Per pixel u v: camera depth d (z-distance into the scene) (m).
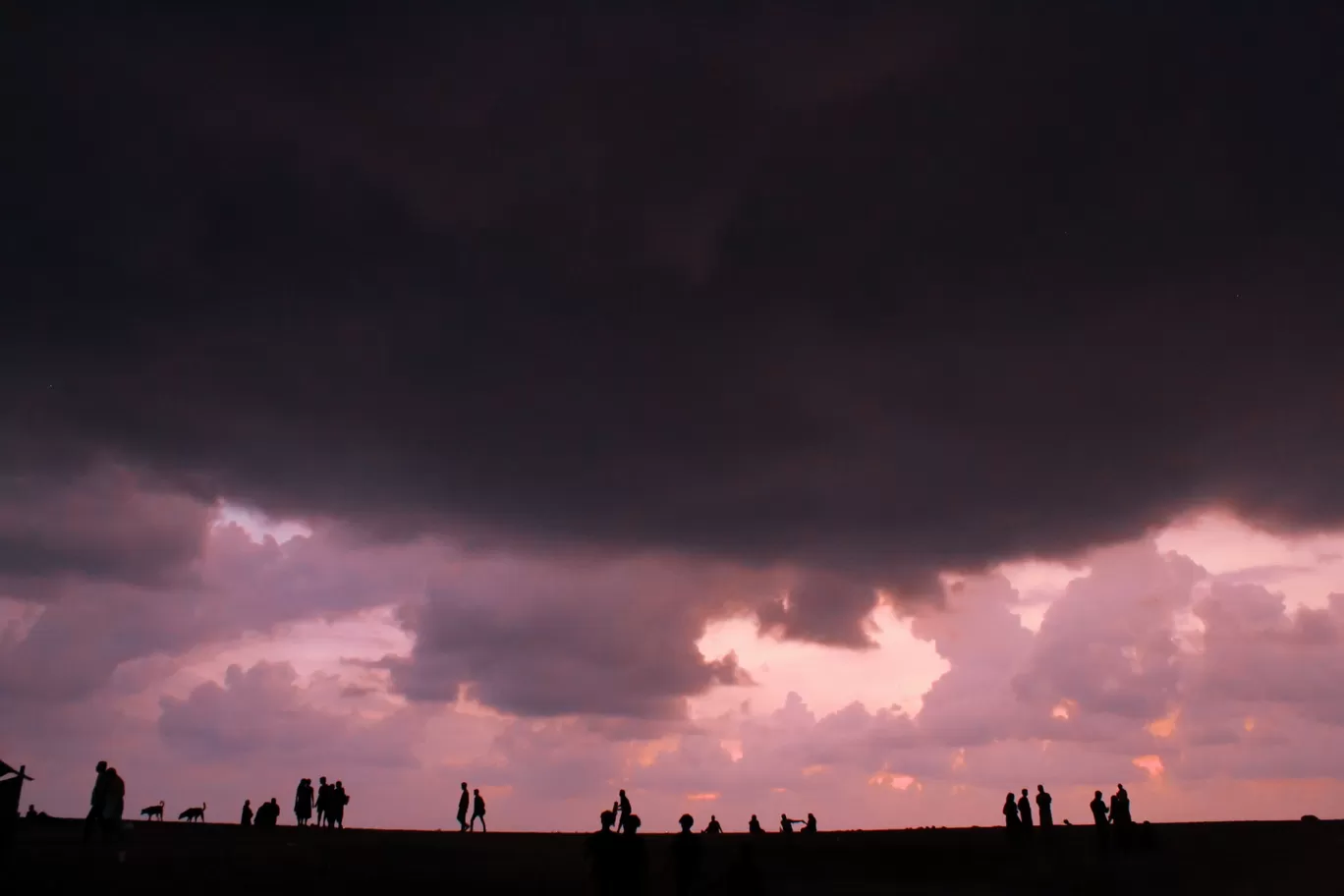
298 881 31.56
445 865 37.97
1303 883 37.38
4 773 29.55
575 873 36.97
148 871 31.12
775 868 42.94
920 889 38.16
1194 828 52.72
